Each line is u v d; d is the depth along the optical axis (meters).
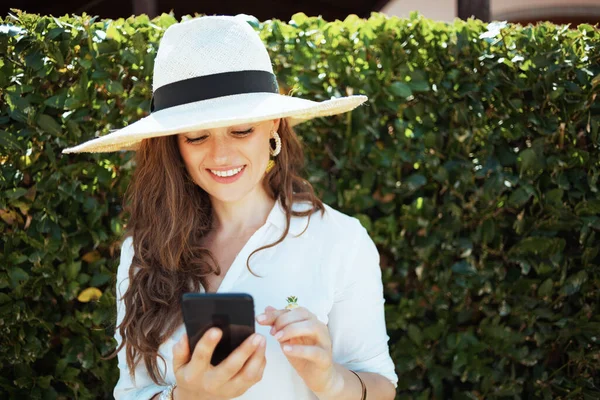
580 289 3.01
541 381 3.03
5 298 2.79
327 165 2.98
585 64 2.92
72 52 2.79
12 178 2.77
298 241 1.66
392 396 1.66
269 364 1.58
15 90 2.74
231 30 1.59
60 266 2.82
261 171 1.59
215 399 1.37
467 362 2.96
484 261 2.98
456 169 2.90
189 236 1.70
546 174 2.96
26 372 2.85
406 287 3.02
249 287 1.63
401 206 2.96
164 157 1.71
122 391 1.69
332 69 2.85
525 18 5.98
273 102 1.55
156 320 1.62
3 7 6.76
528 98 2.96
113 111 2.84
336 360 1.68
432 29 2.90
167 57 1.58
